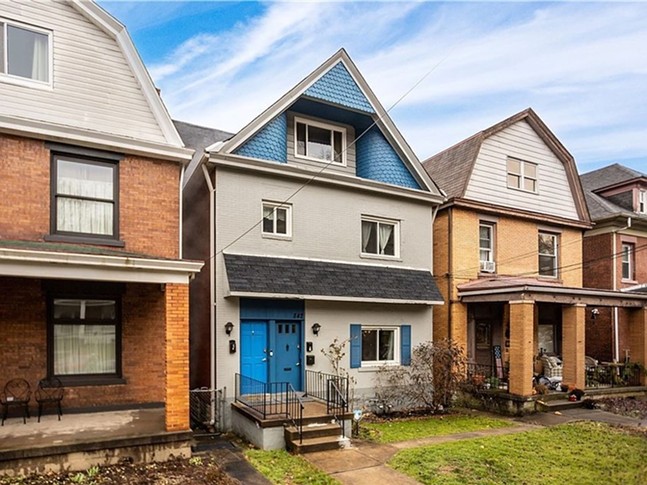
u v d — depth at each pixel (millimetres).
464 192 14969
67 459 6789
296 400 10109
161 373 9758
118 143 9445
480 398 13562
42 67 9102
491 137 16188
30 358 8648
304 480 7133
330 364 11953
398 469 7672
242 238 11094
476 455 8430
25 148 8656
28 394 8555
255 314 11109
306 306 11805
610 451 8984
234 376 10609
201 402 10719
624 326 18641
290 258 11703
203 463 7523
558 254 17500
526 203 16734
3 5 8750
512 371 13023
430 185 14344
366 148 13750
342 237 12672
